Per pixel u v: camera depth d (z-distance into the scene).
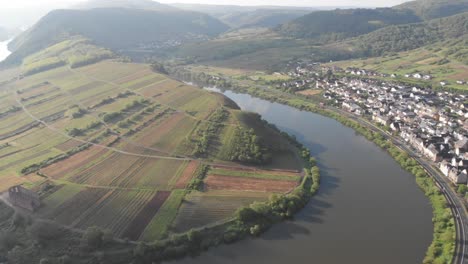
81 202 190.62
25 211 183.00
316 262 150.50
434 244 154.50
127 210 182.88
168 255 154.25
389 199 194.88
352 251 155.88
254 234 166.75
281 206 183.00
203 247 158.88
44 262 143.88
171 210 182.00
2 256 152.25
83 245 155.62
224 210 183.00
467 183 199.12
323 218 179.50
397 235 165.00
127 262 149.88
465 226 163.50
